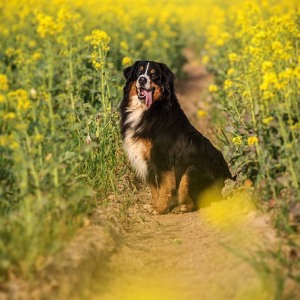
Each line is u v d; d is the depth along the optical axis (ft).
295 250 24.44
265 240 25.50
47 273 21.21
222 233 28.96
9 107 44.86
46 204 24.88
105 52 43.68
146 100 36.35
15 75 57.26
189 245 28.53
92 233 26.76
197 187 36.50
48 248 22.22
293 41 49.14
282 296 21.17
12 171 25.66
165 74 37.17
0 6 73.05
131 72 37.78
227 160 39.55
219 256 25.95
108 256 25.99
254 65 40.60
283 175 27.91
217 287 22.77
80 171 35.73
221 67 63.10
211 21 105.50
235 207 31.27
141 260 26.32
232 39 65.46
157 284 23.59
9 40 66.28
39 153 26.12
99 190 35.55
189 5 134.00
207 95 63.26
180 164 36.73
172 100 37.40
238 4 101.76
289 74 28.78
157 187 36.91
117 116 43.14
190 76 85.20
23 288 20.27
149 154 36.63
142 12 92.68
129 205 35.32
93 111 41.86
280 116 29.30
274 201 28.32
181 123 37.32
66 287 21.04
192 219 34.09
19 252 21.26
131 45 72.54
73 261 22.49
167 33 84.94
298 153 27.14
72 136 37.65
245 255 24.75
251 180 31.71
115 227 30.32
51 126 29.60
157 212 36.37
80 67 49.49
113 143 41.55
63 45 53.31
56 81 50.88
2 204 26.27
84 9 78.54
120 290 22.66
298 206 25.89
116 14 83.92
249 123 32.91
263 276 21.49
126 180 39.63
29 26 69.15
